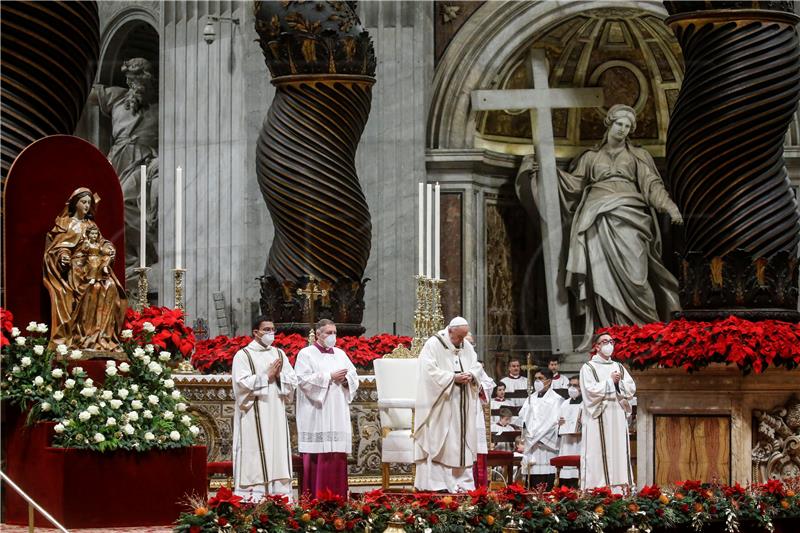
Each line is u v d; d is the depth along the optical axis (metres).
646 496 14.73
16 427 13.27
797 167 22.41
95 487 13.11
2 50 14.34
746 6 16.56
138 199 23.80
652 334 16.58
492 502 13.75
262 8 19.06
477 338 23.52
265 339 15.55
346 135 19.14
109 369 13.66
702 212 16.73
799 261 16.77
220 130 22.80
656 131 24.50
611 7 23.50
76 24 14.75
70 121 14.95
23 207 13.90
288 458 15.60
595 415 16.94
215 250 22.64
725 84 16.53
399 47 23.31
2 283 13.86
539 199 23.72
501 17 23.77
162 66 23.23
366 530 12.98
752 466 16.08
